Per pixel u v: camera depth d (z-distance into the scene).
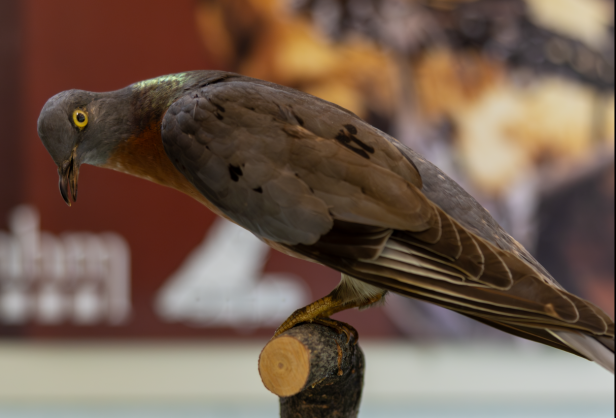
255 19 5.74
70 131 2.04
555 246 6.05
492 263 1.66
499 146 5.99
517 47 5.99
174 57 5.73
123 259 5.74
